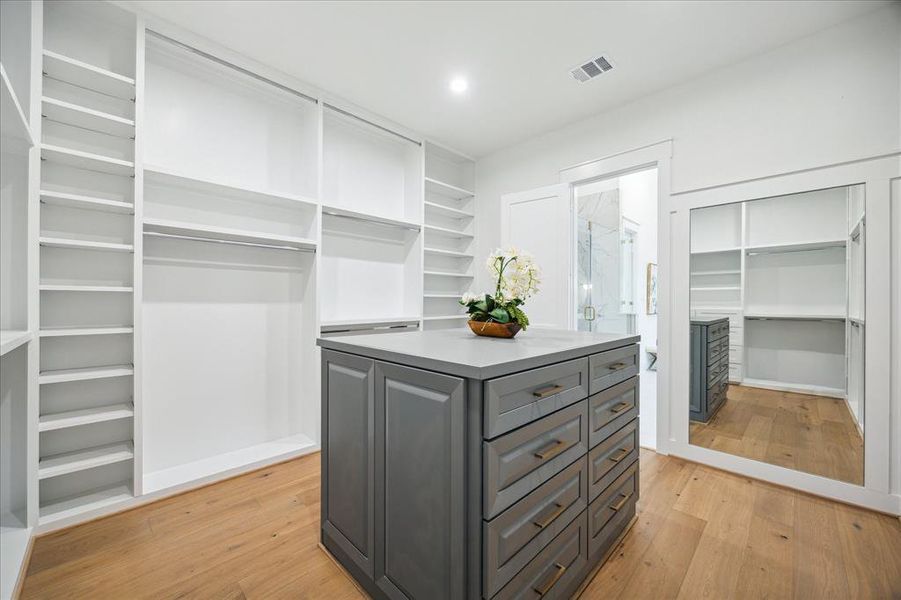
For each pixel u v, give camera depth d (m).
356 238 3.36
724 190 2.49
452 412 1.06
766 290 2.36
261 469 2.48
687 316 2.63
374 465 1.35
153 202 2.31
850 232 2.10
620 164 3.02
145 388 2.27
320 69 2.59
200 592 1.41
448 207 4.02
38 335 1.75
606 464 1.59
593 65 2.51
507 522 1.08
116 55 2.13
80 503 1.92
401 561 1.24
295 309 2.93
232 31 2.21
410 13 2.07
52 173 1.97
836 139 2.11
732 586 1.44
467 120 3.30
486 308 1.79
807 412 2.21
